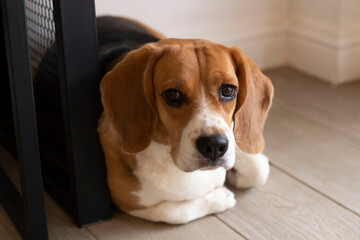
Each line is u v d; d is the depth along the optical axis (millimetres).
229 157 1498
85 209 1743
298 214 1811
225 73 1504
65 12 1500
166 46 1542
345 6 2846
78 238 1709
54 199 1946
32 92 1484
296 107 2668
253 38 3113
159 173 1652
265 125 2475
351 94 2828
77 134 1636
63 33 1515
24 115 1493
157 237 1696
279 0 3129
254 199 1897
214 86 1491
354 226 1745
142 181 1668
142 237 1699
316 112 2611
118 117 1584
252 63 1664
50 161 2004
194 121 1460
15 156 2160
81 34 1543
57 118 1871
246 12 3055
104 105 1588
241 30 3066
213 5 2936
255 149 1693
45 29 1814
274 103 2713
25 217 1623
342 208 1845
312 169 2096
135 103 1558
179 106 1492
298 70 3182
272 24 3158
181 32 2902
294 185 1987
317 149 2254
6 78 2207
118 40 1947
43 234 1649
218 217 1794
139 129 1567
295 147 2273
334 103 2715
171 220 1721
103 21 2148
